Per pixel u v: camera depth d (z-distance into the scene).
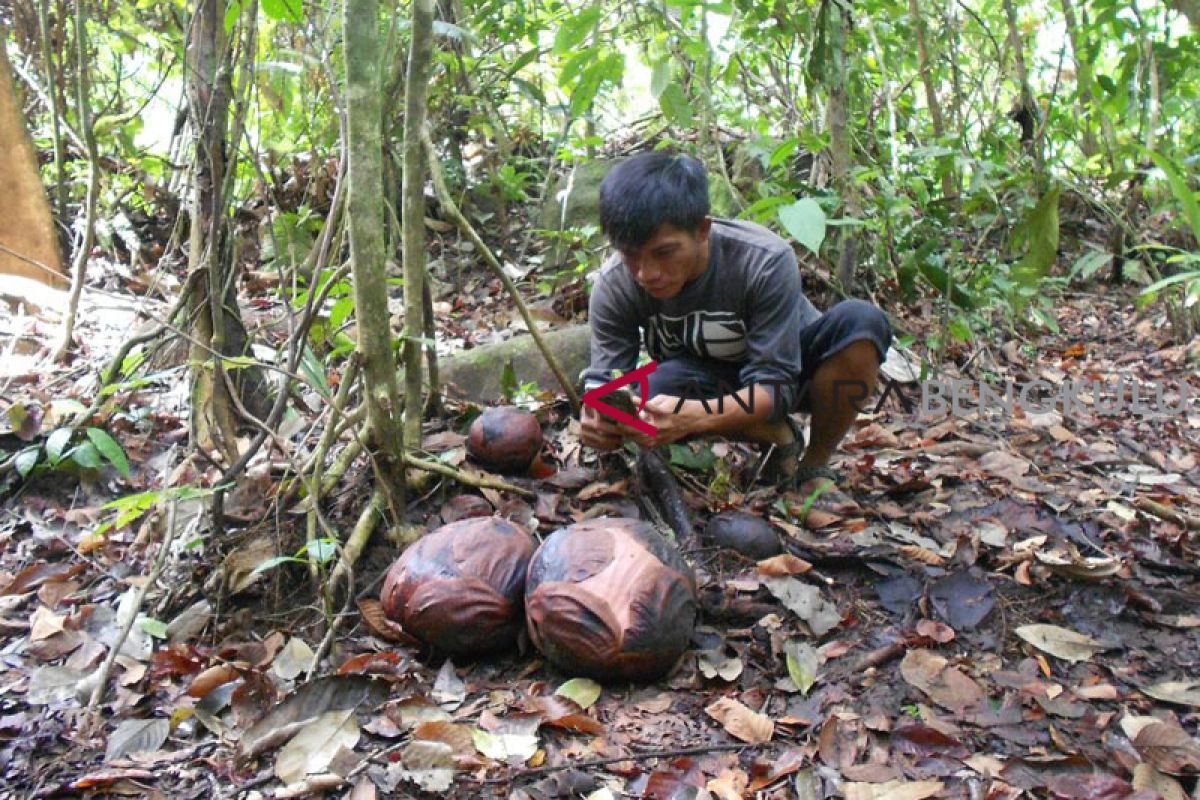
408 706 2.02
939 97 6.58
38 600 2.48
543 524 2.78
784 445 2.96
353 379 2.55
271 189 4.99
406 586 2.17
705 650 2.21
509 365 3.45
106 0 4.52
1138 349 4.84
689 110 3.77
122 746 1.94
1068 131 5.47
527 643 2.21
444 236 5.14
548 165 5.71
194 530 2.62
